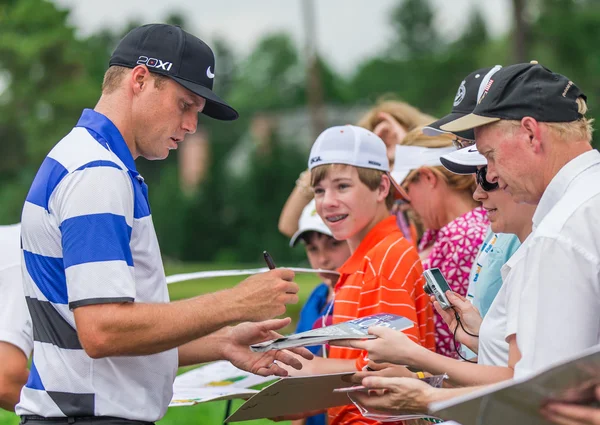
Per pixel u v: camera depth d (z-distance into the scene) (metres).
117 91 3.71
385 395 3.45
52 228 3.49
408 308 4.12
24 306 4.39
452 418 2.79
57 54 48.81
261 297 3.64
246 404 3.72
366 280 4.20
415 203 4.98
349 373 3.57
